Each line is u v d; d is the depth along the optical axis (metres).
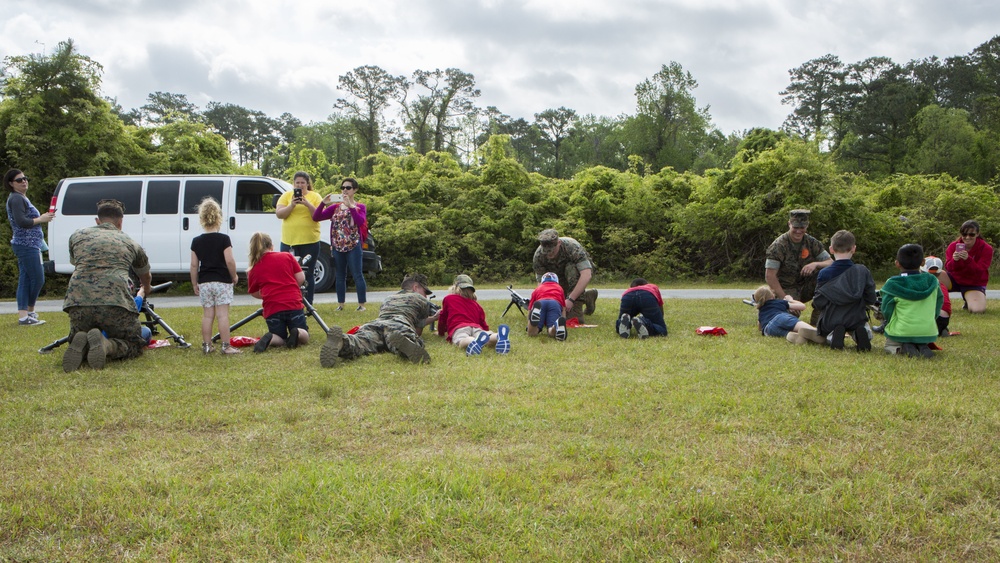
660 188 19.86
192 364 5.78
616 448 3.39
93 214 12.66
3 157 16.45
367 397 4.50
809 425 3.75
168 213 12.65
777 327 6.96
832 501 2.74
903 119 62.00
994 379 4.92
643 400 4.34
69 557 2.39
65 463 3.31
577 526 2.59
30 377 5.23
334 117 58.97
